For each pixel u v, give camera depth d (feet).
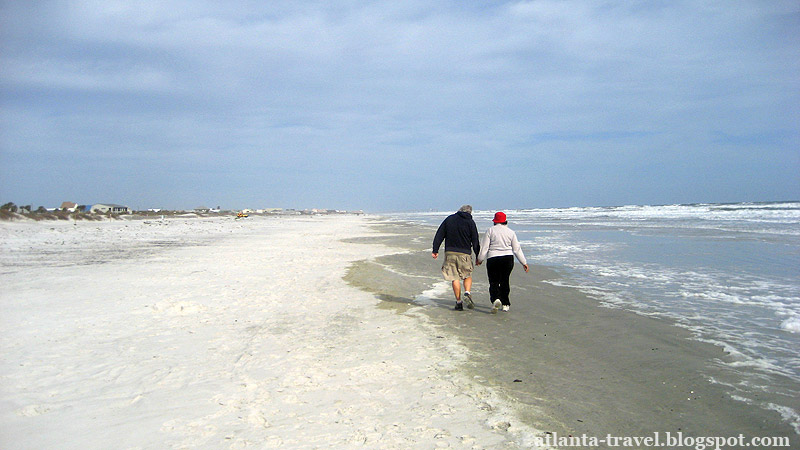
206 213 408.26
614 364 17.81
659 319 24.26
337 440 12.05
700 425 12.80
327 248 73.97
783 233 78.74
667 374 16.61
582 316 25.52
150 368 17.84
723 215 159.84
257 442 11.96
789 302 27.61
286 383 16.22
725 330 21.97
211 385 16.05
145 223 180.96
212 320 25.86
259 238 101.24
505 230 27.58
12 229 112.06
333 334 22.91
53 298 31.60
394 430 12.64
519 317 25.95
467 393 15.24
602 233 93.76
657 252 55.47
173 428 12.77
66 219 167.73
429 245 79.41
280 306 29.63
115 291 34.30
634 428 12.69
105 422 13.14
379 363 18.37
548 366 17.78
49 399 14.78
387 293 34.27
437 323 24.97
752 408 13.73
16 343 21.06
